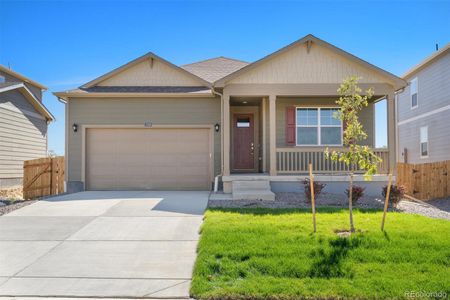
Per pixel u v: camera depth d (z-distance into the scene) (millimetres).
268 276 4520
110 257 5438
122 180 13391
